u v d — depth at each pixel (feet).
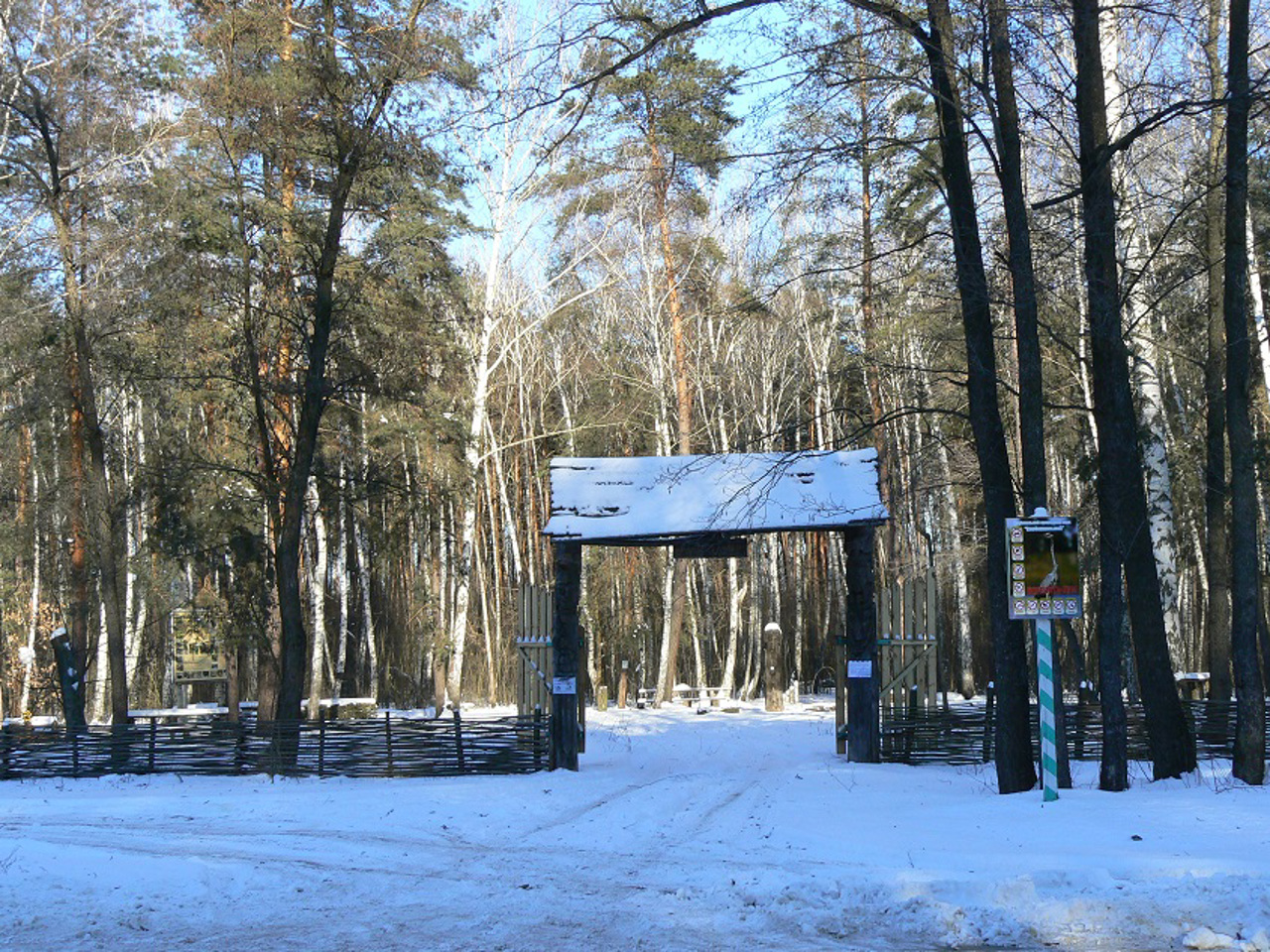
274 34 65.16
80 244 72.23
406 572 138.21
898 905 27.12
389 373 72.84
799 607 154.81
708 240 111.55
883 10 45.50
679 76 66.74
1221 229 59.72
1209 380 62.39
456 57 65.41
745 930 26.32
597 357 143.64
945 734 60.80
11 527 88.12
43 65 73.26
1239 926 25.18
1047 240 53.83
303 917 28.27
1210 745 53.78
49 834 40.37
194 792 53.83
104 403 104.17
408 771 60.34
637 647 142.92
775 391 149.59
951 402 97.55
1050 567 40.93
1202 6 47.14
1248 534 42.32
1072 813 37.76
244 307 69.46
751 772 59.93
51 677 114.21
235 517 76.02
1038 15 53.42
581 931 26.50
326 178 72.02
